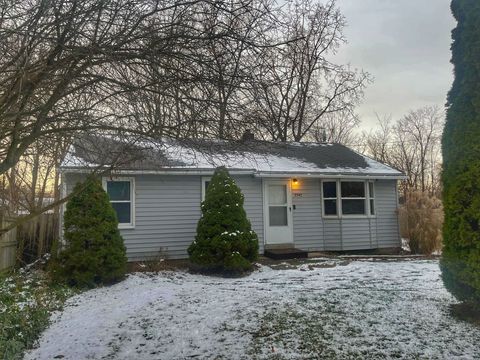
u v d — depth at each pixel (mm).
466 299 6199
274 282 9555
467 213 5969
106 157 4125
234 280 10117
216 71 3270
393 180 15945
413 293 7723
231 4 3229
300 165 14891
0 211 7121
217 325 6133
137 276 10578
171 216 12984
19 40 2863
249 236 11375
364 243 15180
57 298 8273
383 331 5617
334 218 14930
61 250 9812
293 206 14547
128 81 3219
